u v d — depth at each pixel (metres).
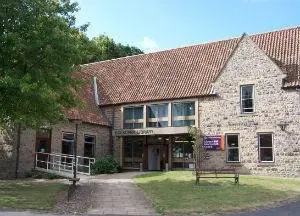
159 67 35.66
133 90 34.91
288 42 30.80
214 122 30.41
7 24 19.02
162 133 31.84
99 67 39.28
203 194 18.53
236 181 21.61
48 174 27.22
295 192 19.84
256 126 28.91
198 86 31.59
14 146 27.05
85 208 16.11
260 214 14.92
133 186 22.00
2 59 19.00
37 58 19.30
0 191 19.62
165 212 15.23
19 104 19.66
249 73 29.56
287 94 28.03
